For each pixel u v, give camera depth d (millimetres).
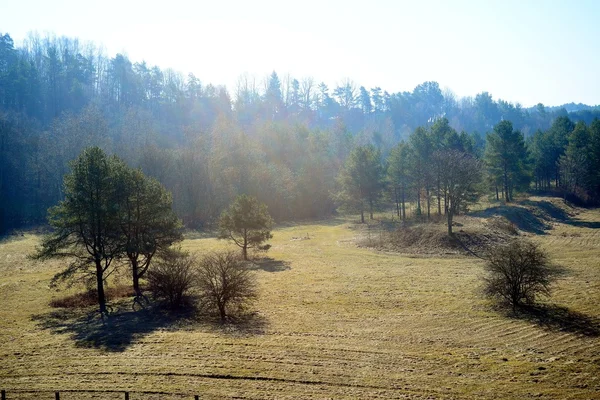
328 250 51906
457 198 51969
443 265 41750
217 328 24984
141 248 32969
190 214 74062
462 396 16156
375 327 24625
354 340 22406
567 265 37938
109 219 31891
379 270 40406
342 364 19250
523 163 72625
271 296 31906
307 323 25484
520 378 17578
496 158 71438
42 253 30797
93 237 31516
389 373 18266
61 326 25719
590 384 16906
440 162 57312
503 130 70375
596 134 76375
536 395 16156
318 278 37500
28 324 26156
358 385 17172
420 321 25594
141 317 27562
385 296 31422
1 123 76625
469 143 74875
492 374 18016
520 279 27719
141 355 20516
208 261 29359
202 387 17078
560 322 24375
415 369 18641
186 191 74062
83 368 19031
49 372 18672
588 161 76188
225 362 19516
